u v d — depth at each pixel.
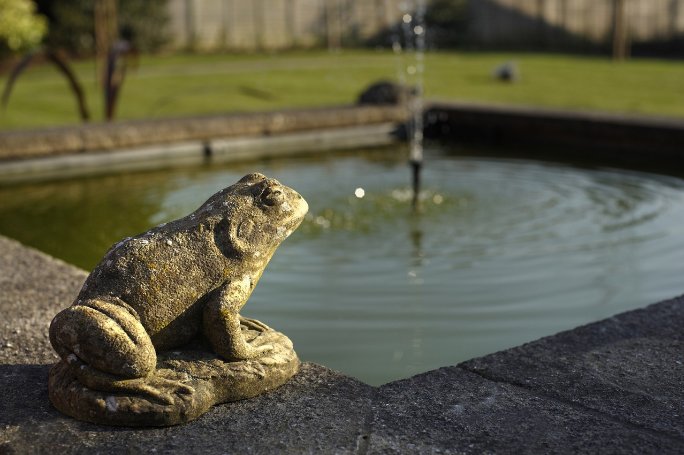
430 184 8.43
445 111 12.12
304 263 5.76
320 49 27.67
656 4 26.31
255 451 2.63
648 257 5.79
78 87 10.75
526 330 4.53
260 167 9.54
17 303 4.06
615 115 10.66
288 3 27.56
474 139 11.80
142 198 7.91
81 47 23.47
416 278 5.42
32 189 8.39
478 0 27.44
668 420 2.79
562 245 6.12
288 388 3.07
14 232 6.76
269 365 3.03
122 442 2.71
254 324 3.28
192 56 24.77
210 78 18.08
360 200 7.68
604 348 3.37
